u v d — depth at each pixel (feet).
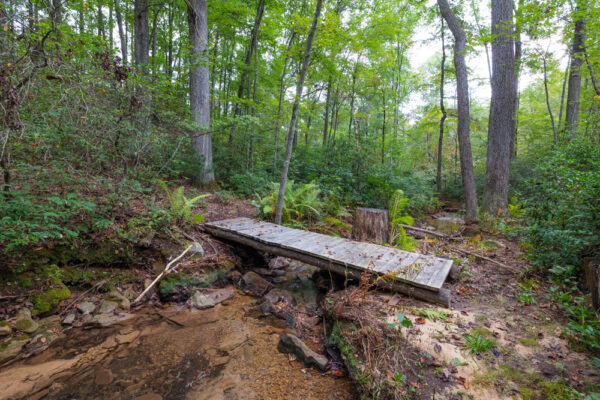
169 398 7.54
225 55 40.42
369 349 8.34
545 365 7.25
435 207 37.65
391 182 33.30
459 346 8.07
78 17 28.91
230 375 8.52
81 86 10.71
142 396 7.55
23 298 10.21
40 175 11.42
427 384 6.91
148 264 13.89
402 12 41.39
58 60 9.70
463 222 27.73
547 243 12.51
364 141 36.29
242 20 34.78
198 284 13.91
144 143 14.98
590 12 18.26
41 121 10.97
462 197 46.57
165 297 12.74
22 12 9.27
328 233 21.04
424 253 17.10
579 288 10.60
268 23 35.14
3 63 8.85
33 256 11.10
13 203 9.87
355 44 20.47
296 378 8.44
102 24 36.81
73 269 12.01
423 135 74.28
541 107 55.93
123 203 14.39
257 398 7.66
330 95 52.39
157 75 16.28
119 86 12.99
